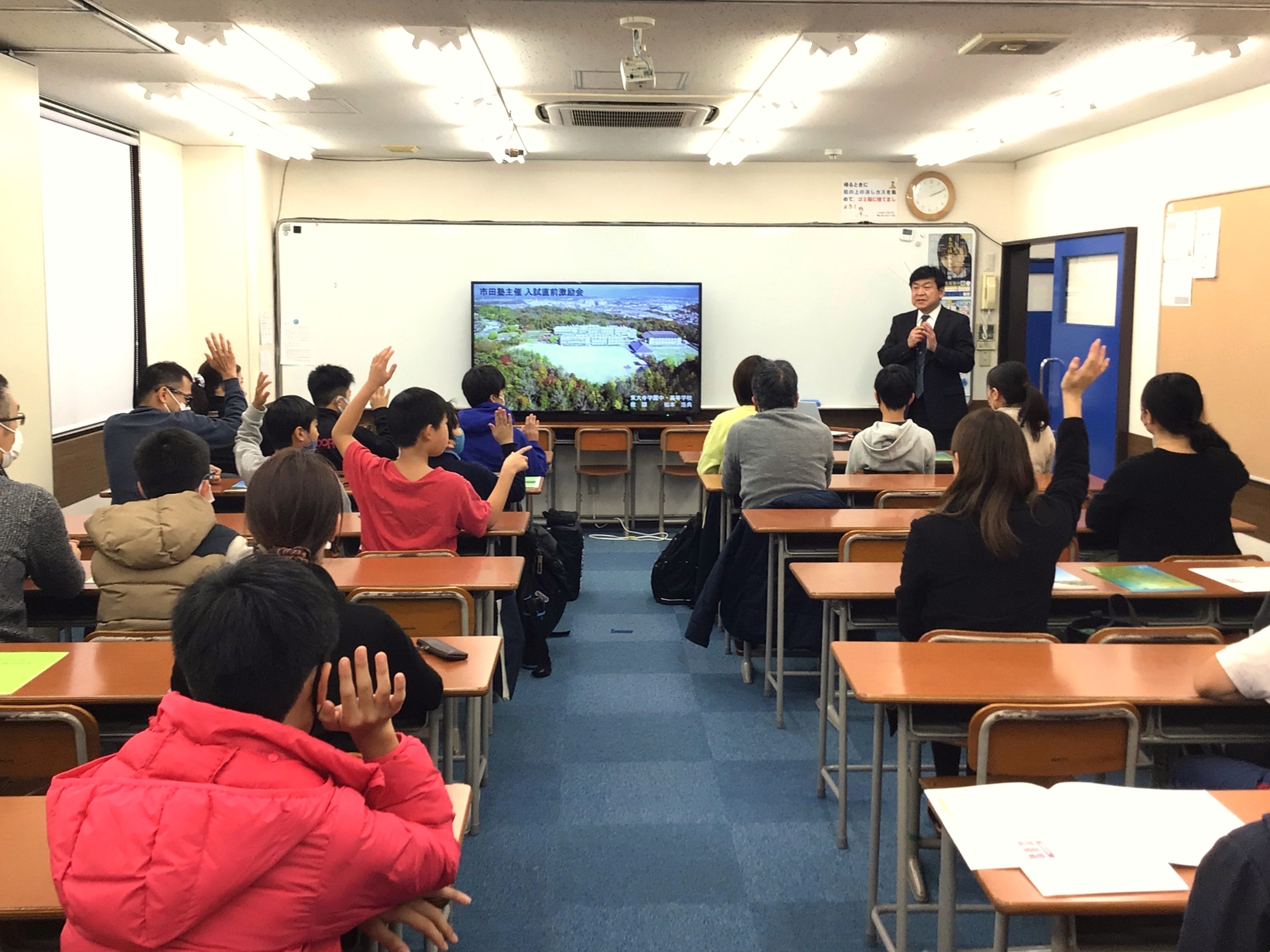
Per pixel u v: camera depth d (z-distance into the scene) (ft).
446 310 26.63
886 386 16.55
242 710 4.37
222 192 25.40
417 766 4.88
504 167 26.84
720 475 17.26
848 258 26.84
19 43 15.39
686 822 10.82
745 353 26.89
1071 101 19.02
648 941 8.70
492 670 8.10
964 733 7.93
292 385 26.73
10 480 9.24
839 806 10.37
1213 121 19.12
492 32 14.57
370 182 26.81
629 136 22.91
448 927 5.04
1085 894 4.85
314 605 4.52
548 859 10.03
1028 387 15.78
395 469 11.78
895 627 11.19
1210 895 4.09
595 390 26.48
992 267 27.53
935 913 8.85
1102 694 7.36
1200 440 11.70
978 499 8.90
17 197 16.08
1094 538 14.26
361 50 15.71
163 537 8.88
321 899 4.23
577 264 26.61
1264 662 6.70
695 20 13.87
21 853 5.15
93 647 8.24
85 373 20.84
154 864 3.98
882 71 16.79
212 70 17.16
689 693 14.60
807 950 8.61
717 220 27.09
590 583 20.70
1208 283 19.26
